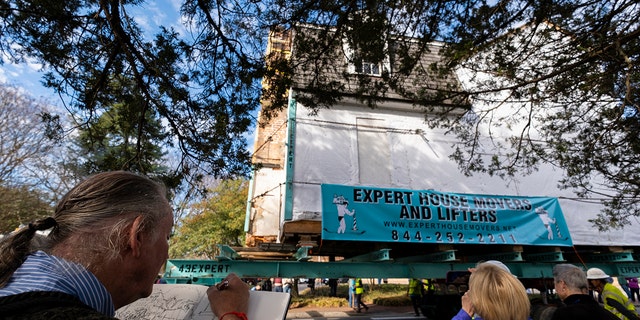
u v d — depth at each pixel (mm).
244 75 5332
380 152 9227
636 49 4258
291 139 8531
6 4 4234
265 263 6527
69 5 4426
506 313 1876
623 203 6383
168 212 1127
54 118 5137
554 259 7504
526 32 5152
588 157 5504
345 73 5801
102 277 896
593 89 5020
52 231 936
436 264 7266
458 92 5738
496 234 7215
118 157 5602
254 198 9242
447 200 7305
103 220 936
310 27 5371
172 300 1601
